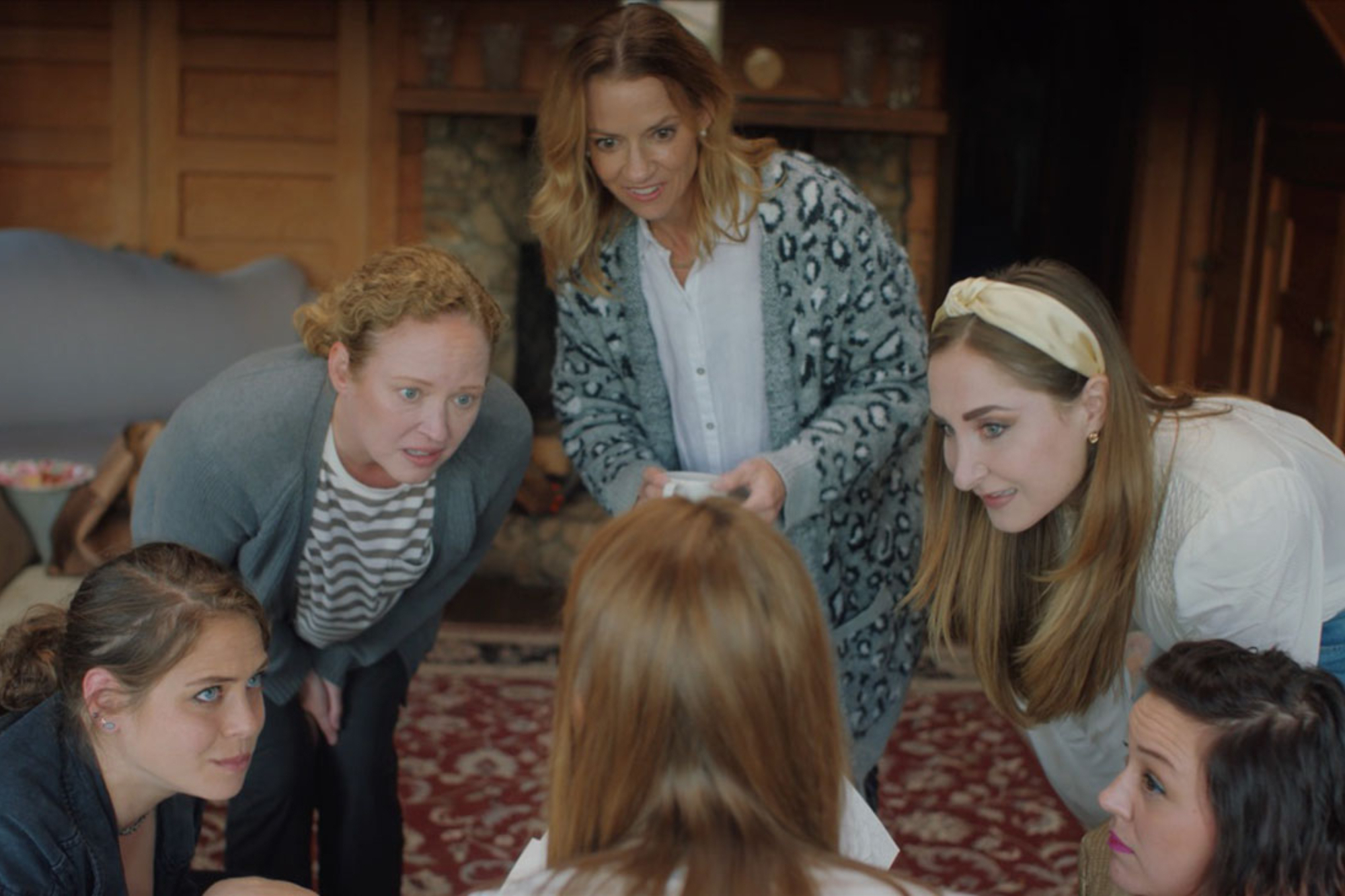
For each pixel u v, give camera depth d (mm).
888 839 1458
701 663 1106
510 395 2262
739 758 1115
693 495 2170
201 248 5066
